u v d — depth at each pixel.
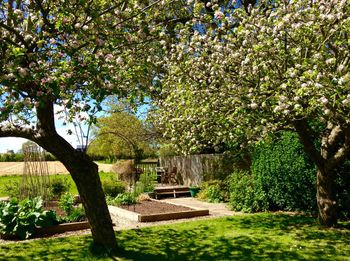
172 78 9.43
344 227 8.86
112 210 12.25
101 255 6.98
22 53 4.86
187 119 9.56
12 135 6.66
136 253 7.21
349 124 7.00
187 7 9.98
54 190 13.80
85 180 7.04
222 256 7.02
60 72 5.43
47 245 7.88
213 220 10.34
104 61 5.73
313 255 6.93
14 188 14.38
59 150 6.79
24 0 5.98
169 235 8.70
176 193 17.38
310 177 10.45
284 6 7.28
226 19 7.48
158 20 7.17
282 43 7.25
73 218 9.71
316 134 8.77
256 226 9.40
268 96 7.43
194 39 8.18
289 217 10.34
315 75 6.05
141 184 17.16
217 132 9.61
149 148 28.72
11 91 5.34
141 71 6.42
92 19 5.36
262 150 11.77
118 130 24.92
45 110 6.49
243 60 7.67
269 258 6.82
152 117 13.74
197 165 19.03
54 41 5.39
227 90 8.05
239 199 12.12
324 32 6.84
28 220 8.61
